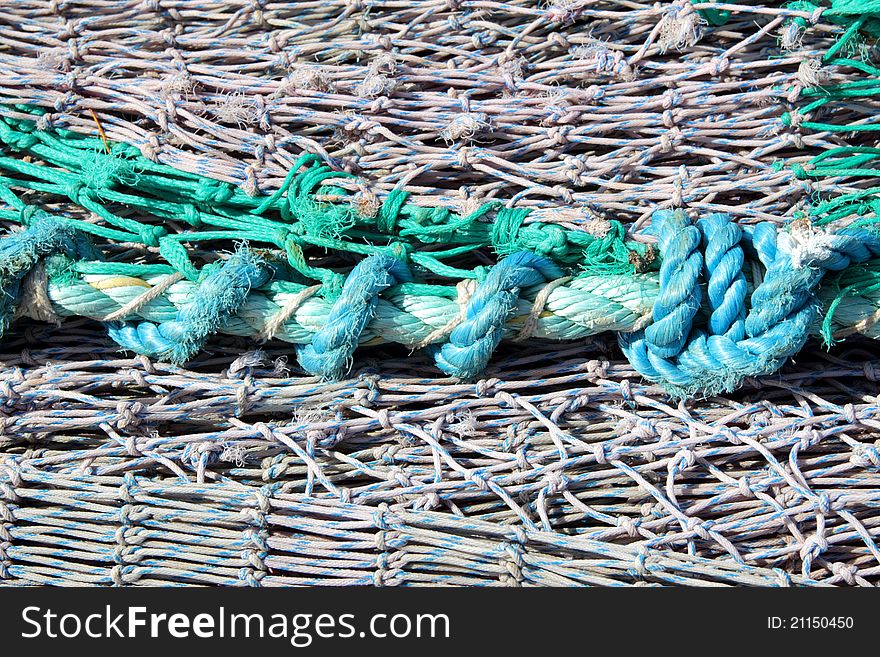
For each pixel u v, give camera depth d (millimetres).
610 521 1228
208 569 1205
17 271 1179
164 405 1245
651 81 1300
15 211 1273
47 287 1192
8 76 1275
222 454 1237
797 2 1299
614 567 1195
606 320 1207
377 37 1332
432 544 1194
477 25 1347
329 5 1366
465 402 1262
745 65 1288
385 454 1257
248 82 1292
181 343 1207
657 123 1283
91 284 1196
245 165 1244
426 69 1312
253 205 1251
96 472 1234
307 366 1226
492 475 1240
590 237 1224
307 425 1243
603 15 1322
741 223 1265
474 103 1286
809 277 1160
